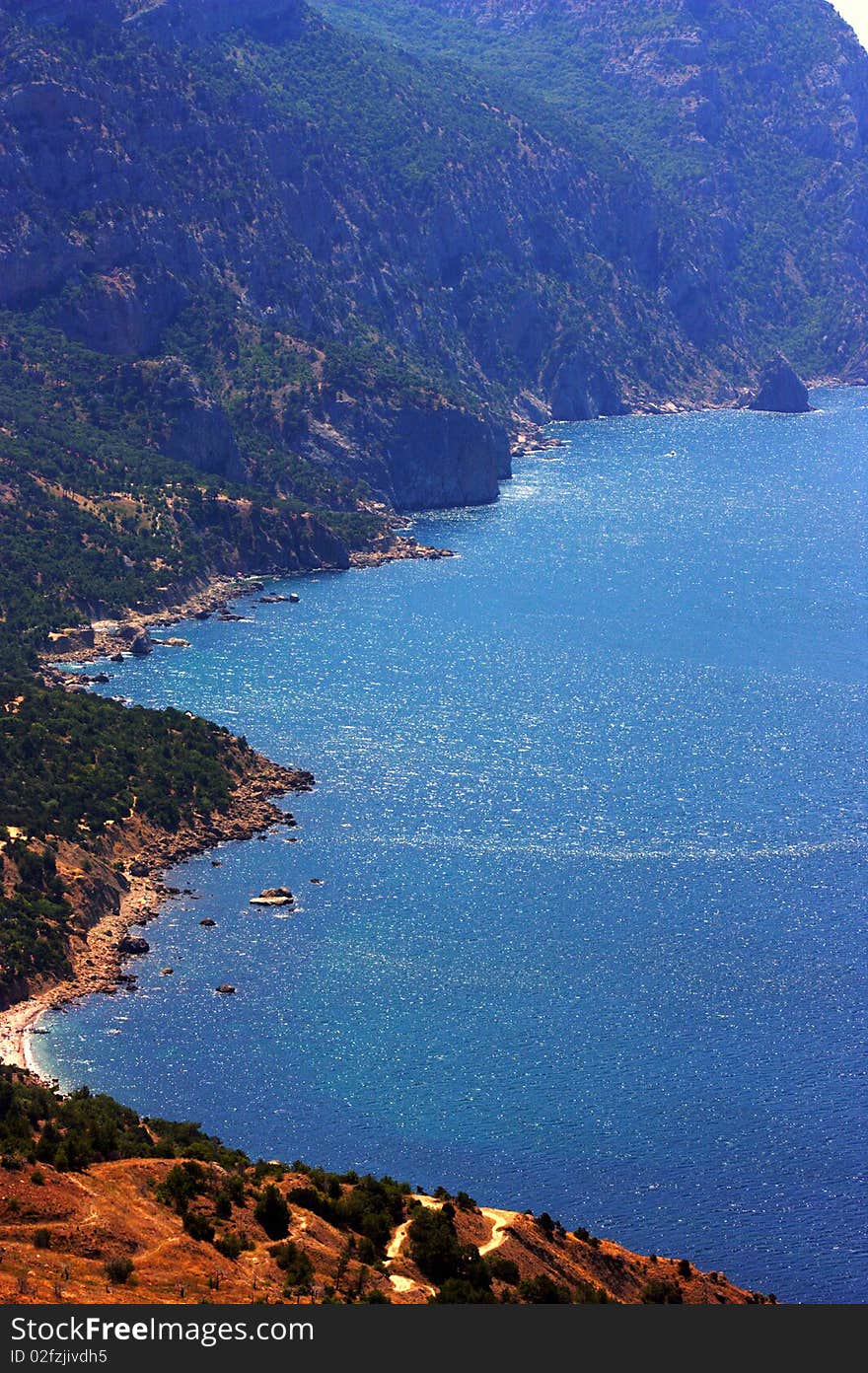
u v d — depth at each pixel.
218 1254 121.44
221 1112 160.75
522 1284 122.69
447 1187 151.25
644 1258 138.25
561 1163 155.00
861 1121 161.88
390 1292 121.00
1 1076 153.88
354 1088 164.75
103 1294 111.25
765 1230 147.25
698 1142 158.25
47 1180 127.44
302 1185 136.12
